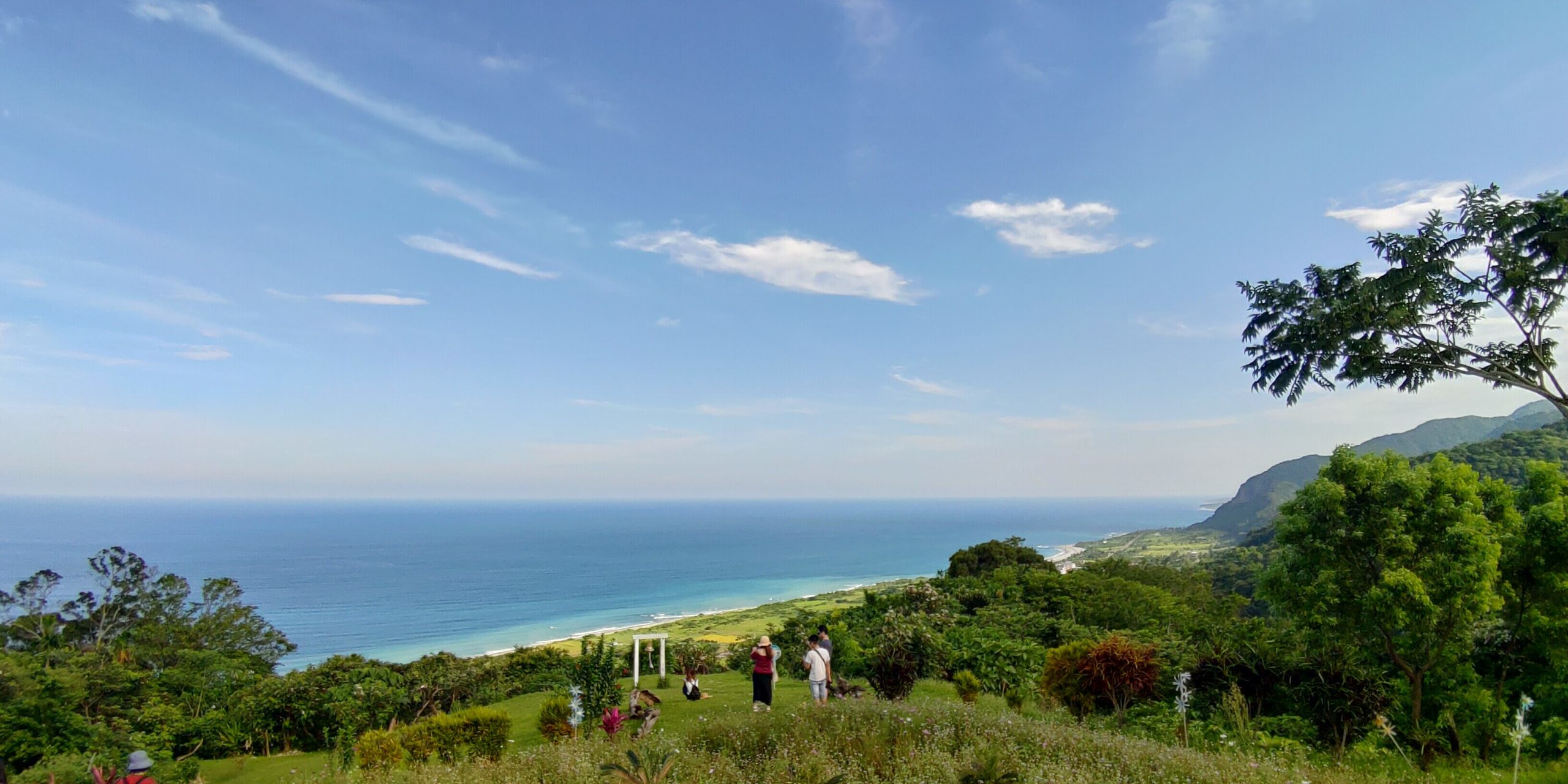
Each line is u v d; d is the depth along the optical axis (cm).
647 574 16600
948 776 720
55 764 1678
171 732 2202
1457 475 1172
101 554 4906
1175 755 787
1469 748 1073
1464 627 1112
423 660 3069
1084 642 1277
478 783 911
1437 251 788
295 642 8581
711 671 2700
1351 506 1221
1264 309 862
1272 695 1227
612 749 924
